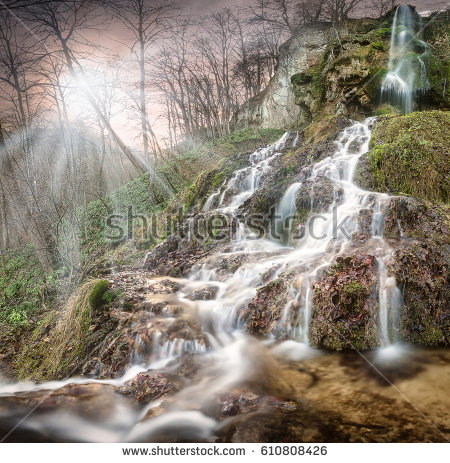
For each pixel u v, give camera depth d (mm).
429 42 15344
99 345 5246
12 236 12766
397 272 4539
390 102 13000
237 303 5559
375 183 7191
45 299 8148
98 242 11820
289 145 11805
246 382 3889
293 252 6754
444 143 7133
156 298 6043
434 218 5660
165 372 4312
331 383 3711
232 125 30547
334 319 4516
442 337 4320
